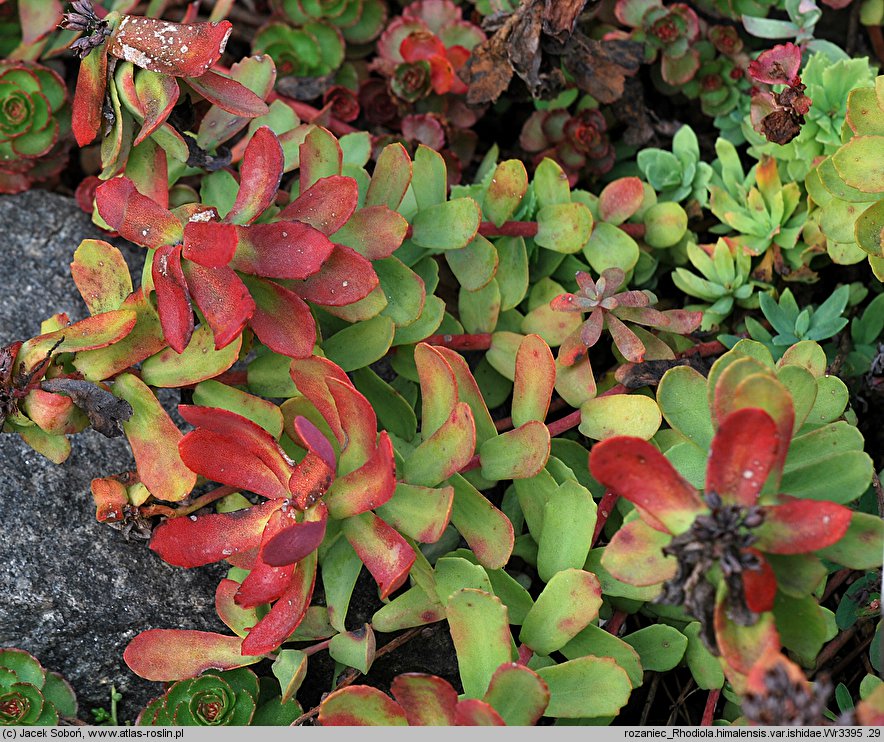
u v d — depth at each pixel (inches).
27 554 17.3
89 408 16.4
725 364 15.8
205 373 16.8
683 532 14.9
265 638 15.8
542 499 17.0
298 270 16.3
